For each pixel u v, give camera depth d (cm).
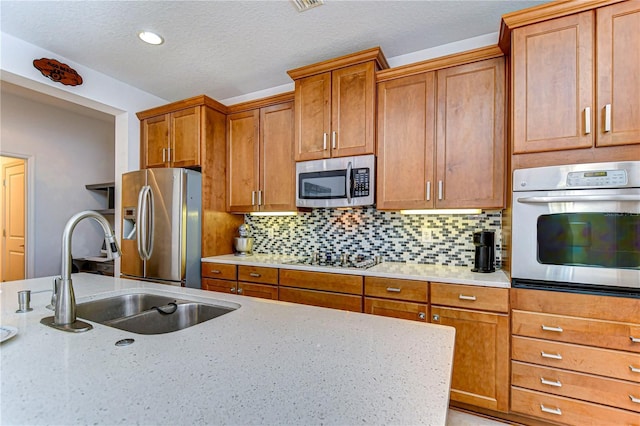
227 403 59
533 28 175
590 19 164
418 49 251
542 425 172
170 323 141
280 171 288
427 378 69
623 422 150
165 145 314
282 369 72
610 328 154
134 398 60
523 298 172
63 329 98
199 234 294
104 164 448
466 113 212
